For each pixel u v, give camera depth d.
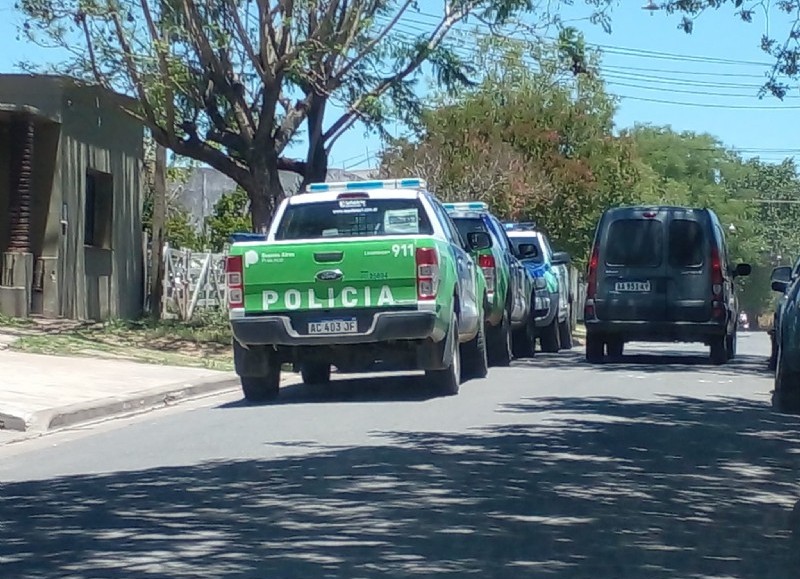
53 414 13.56
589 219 38.22
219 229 38.69
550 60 27.91
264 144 23.05
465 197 34.69
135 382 16.52
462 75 23.53
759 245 72.12
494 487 9.56
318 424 12.87
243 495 9.26
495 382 17.23
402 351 14.69
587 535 8.18
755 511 9.09
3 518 8.70
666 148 68.56
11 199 23.62
